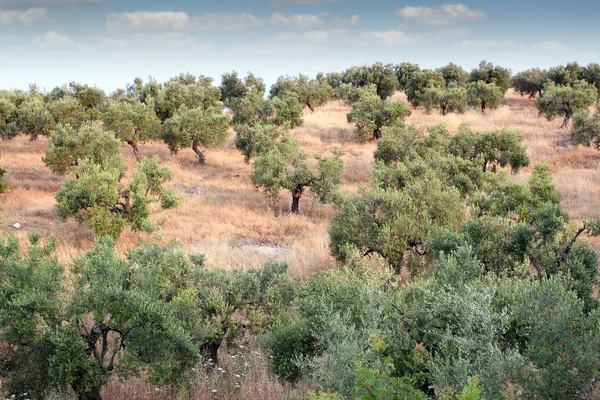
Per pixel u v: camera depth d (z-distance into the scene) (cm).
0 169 2528
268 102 4128
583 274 1100
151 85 5238
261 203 2778
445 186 2047
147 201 2059
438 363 687
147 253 1130
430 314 789
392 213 1658
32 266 906
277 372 959
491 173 2406
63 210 2038
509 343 755
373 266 1329
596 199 2627
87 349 877
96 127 2911
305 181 2561
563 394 591
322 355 919
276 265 1246
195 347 885
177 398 937
